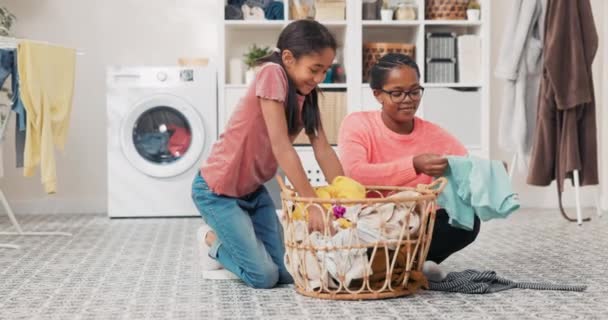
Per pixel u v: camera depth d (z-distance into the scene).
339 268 2.37
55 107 3.95
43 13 5.24
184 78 4.99
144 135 5.01
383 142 2.73
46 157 3.83
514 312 2.27
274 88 2.47
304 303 2.40
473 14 5.00
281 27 5.25
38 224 4.68
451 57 5.04
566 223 4.53
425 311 2.28
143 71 4.97
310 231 2.40
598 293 2.54
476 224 2.73
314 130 2.67
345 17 5.01
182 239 4.01
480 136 5.04
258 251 2.65
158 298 2.55
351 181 2.48
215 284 2.77
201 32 5.36
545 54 4.43
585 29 4.41
